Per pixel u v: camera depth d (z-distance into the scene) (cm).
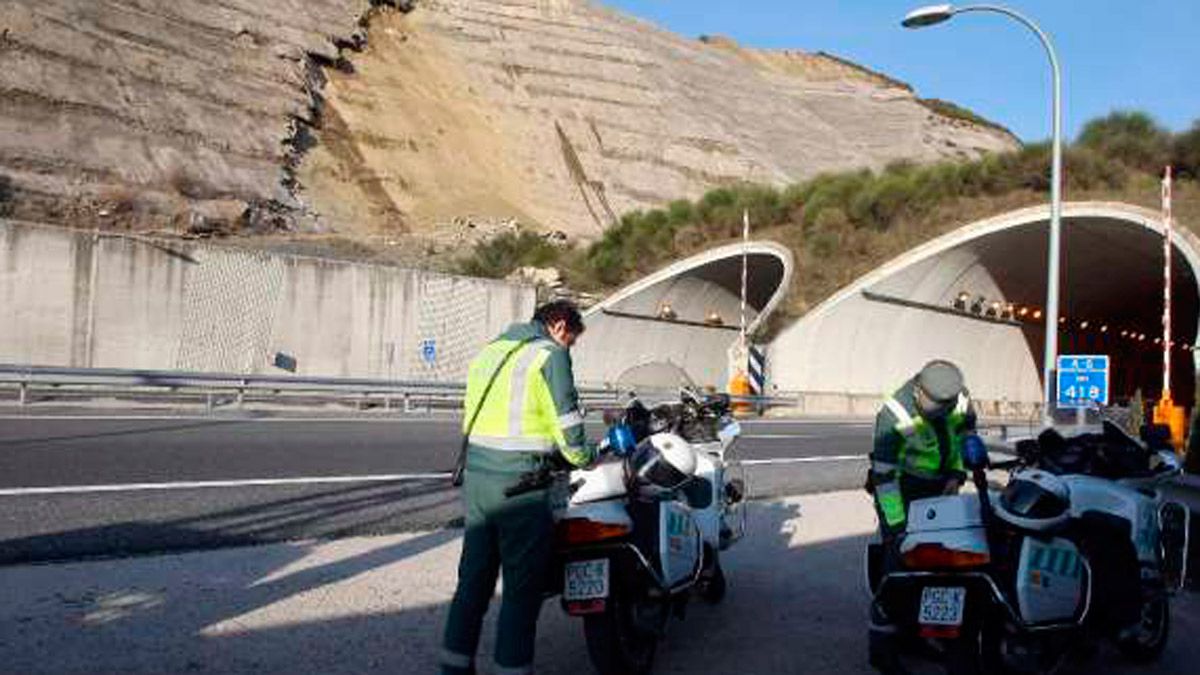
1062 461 749
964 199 4766
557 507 608
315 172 7469
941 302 4553
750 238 5078
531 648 561
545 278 5091
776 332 4266
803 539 1089
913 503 605
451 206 7881
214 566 819
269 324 3622
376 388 2781
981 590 573
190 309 3475
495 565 573
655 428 786
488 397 567
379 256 5519
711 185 9756
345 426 2123
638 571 591
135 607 690
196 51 7431
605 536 571
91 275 3306
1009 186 4684
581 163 9325
